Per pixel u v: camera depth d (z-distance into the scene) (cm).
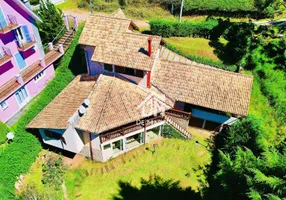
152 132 3234
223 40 3956
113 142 2920
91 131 2495
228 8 4453
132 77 2891
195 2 4538
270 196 1695
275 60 3731
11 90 2642
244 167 2092
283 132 3253
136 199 2683
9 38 2659
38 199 2416
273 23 4291
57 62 3519
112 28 2891
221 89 2988
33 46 2970
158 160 3011
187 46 3834
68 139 2636
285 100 3447
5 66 2689
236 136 2855
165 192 2761
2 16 2522
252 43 3769
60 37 3581
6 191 2248
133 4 4775
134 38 2830
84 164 2902
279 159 1952
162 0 4703
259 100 3531
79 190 2698
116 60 2741
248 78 3020
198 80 3048
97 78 3053
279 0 4456
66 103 2802
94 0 4747
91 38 2864
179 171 2938
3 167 2312
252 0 4581
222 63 3634
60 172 2775
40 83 3170
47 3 3475
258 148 2753
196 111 3127
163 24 3847
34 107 2858
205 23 3922
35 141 2742
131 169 2909
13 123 2736
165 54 3709
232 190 2144
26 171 2591
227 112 2939
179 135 3188
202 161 3025
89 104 2688
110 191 2723
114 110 2659
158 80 3080
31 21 2869
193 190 2794
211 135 3288
